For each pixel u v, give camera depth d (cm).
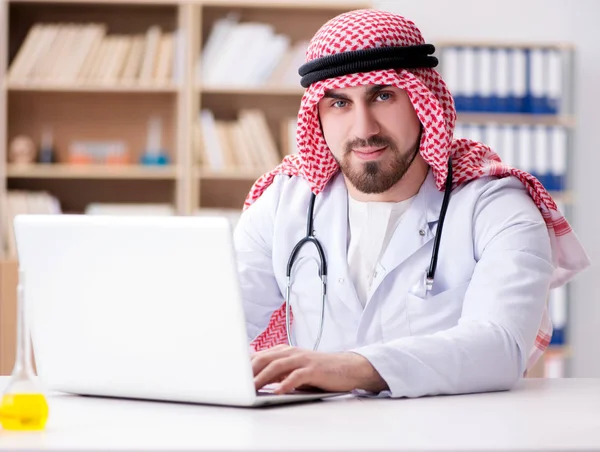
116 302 122
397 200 176
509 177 172
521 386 147
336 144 170
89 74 437
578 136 488
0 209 427
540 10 486
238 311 114
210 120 440
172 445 92
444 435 98
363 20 168
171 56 441
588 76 488
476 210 167
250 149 442
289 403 125
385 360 131
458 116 445
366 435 98
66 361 130
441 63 443
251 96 463
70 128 459
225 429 103
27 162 439
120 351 124
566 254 177
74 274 125
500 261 154
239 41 441
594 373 486
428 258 170
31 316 131
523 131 442
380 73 162
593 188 488
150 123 462
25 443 94
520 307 147
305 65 167
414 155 171
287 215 185
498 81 445
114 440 96
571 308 482
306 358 127
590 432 101
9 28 450
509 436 98
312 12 465
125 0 435
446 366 134
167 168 443
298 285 180
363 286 177
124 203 462
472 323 144
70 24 450
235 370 116
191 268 115
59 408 121
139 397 127
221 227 113
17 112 455
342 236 178
